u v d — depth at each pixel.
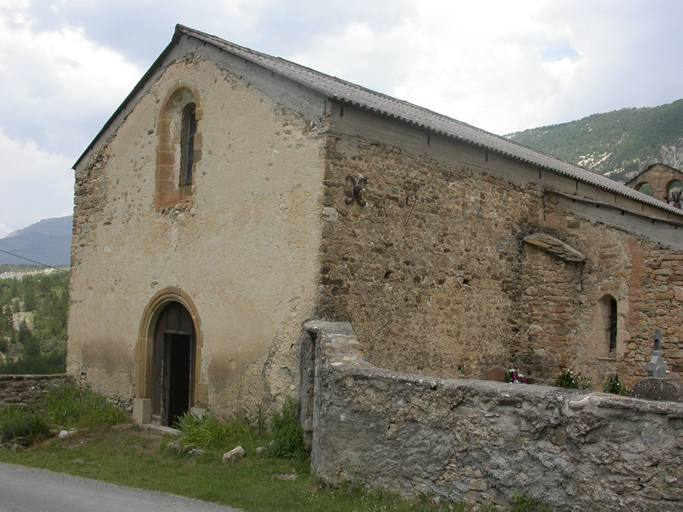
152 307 11.07
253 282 9.27
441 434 5.48
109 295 12.09
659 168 25.62
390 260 9.34
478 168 11.15
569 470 4.75
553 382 11.65
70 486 7.01
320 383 6.79
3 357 25.75
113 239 12.16
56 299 36.22
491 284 11.25
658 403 4.45
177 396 11.31
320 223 8.43
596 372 12.05
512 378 11.16
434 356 9.98
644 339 11.65
